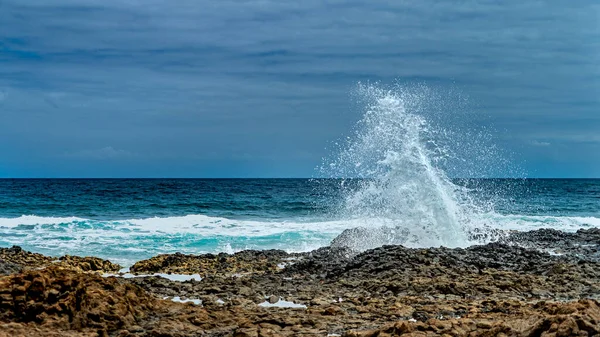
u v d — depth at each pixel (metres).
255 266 15.78
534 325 6.99
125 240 22.70
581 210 42.38
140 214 37.00
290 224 28.38
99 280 9.29
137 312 8.99
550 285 12.05
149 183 89.50
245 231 25.58
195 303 10.77
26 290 8.46
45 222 28.33
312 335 8.30
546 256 15.33
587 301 7.67
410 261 13.97
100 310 8.55
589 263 14.34
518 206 44.56
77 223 27.89
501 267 14.09
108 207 40.69
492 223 24.86
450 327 8.14
